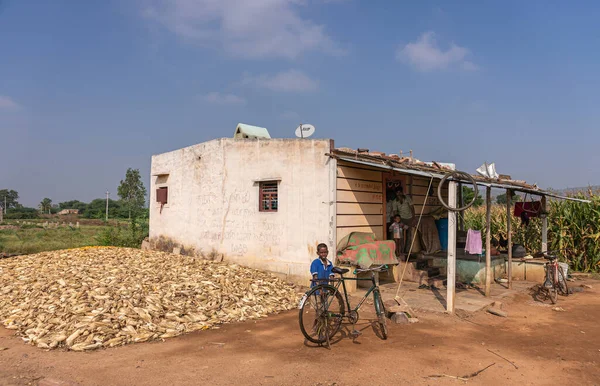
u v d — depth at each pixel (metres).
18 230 35.91
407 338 5.83
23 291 7.80
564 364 4.91
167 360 4.90
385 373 4.51
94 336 5.62
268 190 10.57
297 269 9.70
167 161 13.97
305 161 9.74
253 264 10.59
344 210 9.59
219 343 5.57
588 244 12.52
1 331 6.17
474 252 8.88
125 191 61.53
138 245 16.62
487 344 5.64
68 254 11.48
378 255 9.16
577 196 12.80
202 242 12.09
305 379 4.33
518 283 10.59
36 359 4.97
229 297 7.70
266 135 12.14
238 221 11.02
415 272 10.53
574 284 10.66
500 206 15.88
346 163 9.68
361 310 7.50
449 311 7.25
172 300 7.21
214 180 11.73
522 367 4.79
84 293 7.12
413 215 11.12
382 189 10.84
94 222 52.31
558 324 6.82
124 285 7.69
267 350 5.27
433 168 9.34
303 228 9.69
